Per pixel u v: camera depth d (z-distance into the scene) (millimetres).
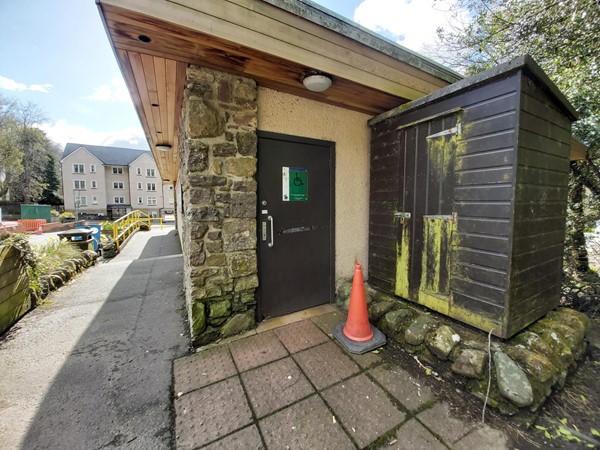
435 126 2156
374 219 2865
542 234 1994
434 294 2205
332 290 2930
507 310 1739
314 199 2730
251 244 2314
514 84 1651
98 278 4246
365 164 3035
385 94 2398
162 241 8703
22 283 2797
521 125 1669
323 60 1953
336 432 1369
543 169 1928
